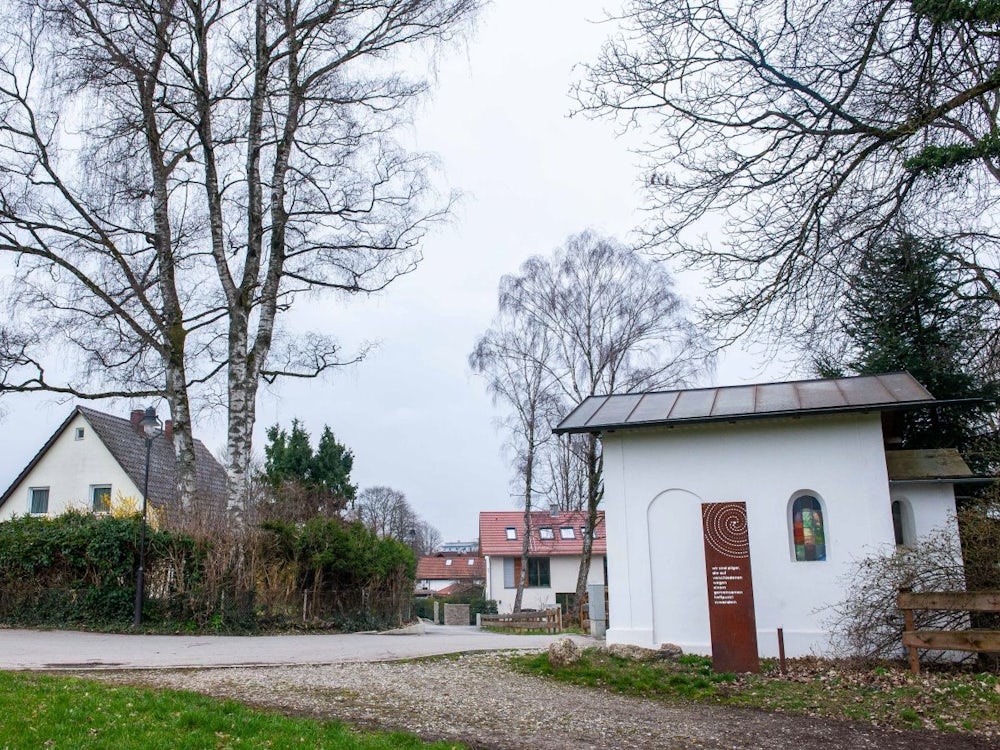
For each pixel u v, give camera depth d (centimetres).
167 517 2052
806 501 1397
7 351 1894
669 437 1471
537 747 815
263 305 2131
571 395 3375
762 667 1254
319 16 1930
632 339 3269
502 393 3600
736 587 1243
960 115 1107
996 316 1606
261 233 2053
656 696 1093
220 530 1983
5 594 1964
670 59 1109
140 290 2017
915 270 1493
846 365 2086
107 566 1914
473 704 1003
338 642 1775
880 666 1197
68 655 1381
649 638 1418
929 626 1208
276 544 2047
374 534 2492
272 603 2020
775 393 1537
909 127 1030
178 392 2083
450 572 7081
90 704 825
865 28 1038
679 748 829
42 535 1961
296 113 2050
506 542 4991
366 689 1065
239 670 1213
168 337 2092
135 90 1903
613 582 1457
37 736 698
